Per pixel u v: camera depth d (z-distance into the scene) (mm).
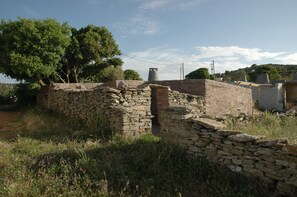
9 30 18531
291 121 8758
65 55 24453
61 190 4125
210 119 5949
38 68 18484
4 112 19234
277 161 4145
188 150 5859
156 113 15078
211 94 14680
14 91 26812
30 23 18734
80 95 11961
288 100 30938
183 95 12945
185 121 5949
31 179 4441
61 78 24766
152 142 6805
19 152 6809
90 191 4074
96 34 25312
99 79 30016
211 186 4430
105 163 5273
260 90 29453
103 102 9742
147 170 5102
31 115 14750
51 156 5977
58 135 9352
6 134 10852
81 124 11211
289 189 3980
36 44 18781
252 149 4531
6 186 4098
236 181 4562
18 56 17906
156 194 4125
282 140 4184
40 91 20125
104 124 9539
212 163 5262
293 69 60969
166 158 5500
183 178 4828
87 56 25672
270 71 48062
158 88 12656
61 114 14219
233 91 16953
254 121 8062
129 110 8844
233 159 4855
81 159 5457
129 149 6461
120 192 4094
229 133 4914
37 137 9086
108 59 27609
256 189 4230
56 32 19812
